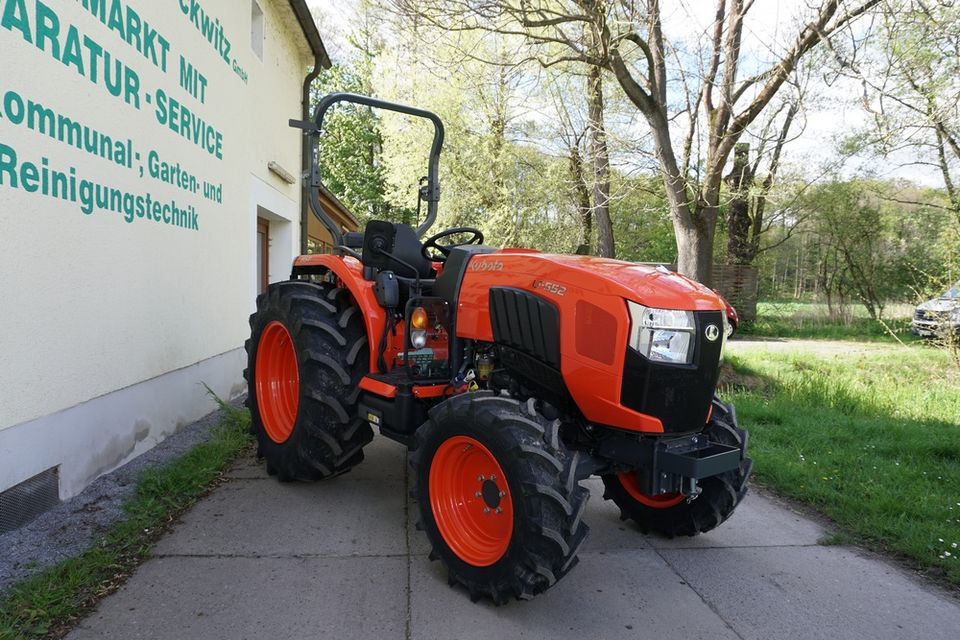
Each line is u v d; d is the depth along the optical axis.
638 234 28.64
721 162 9.14
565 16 8.07
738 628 2.68
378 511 3.70
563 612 2.73
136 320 4.14
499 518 2.77
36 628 2.37
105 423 3.79
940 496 4.32
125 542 3.09
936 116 7.61
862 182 19.33
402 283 3.72
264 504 3.73
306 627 2.50
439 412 2.90
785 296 25.55
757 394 7.98
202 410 5.35
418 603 2.73
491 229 19.61
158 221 4.45
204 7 5.30
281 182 8.25
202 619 2.51
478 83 12.72
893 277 19.66
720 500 3.30
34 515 3.18
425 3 8.13
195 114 5.12
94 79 3.59
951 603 2.99
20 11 2.96
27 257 3.05
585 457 2.94
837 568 3.32
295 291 4.05
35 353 3.12
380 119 21.84
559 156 18.69
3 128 2.86
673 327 2.64
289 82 8.73
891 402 7.54
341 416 3.61
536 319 2.88
